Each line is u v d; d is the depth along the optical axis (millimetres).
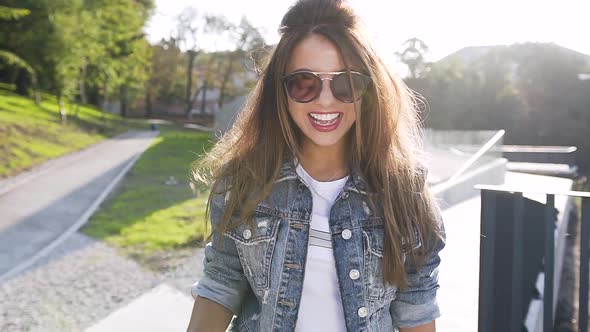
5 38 29391
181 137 34219
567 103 41062
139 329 4434
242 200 1352
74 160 19000
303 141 1408
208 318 1383
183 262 6715
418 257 1353
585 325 2678
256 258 1329
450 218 7855
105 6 36781
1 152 16891
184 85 63531
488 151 12305
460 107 43125
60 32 28938
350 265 1299
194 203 10930
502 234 3037
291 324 1302
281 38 1357
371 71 1317
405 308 1390
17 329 4633
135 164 18453
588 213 2645
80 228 8891
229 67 57125
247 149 1419
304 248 1319
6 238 8266
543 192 2658
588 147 24516
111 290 5691
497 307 3000
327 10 1333
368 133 1378
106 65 39719
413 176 1386
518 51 44000
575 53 42062
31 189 12836
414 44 37500
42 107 31859
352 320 1286
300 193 1350
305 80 1308
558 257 5965
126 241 7891
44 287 5840
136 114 66000
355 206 1344
